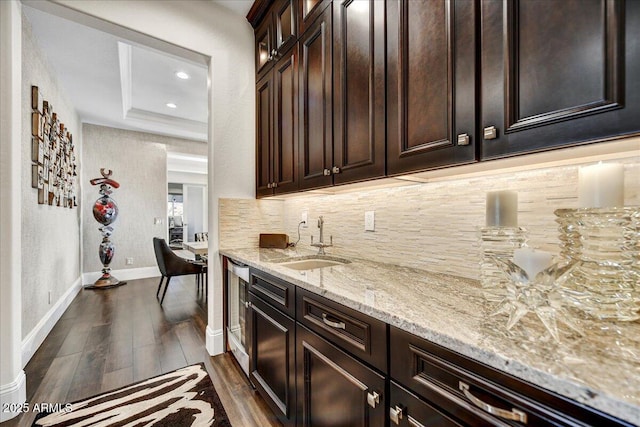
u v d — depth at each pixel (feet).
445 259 4.24
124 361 6.90
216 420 4.91
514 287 2.32
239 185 7.68
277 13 6.67
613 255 2.27
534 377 1.64
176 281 15.61
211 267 7.38
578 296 2.29
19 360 5.28
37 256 8.04
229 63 7.53
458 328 2.20
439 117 3.20
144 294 12.88
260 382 5.21
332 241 6.51
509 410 1.77
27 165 7.39
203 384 5.95
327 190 5.72
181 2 6.84
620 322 2.18
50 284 9.20
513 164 3.03
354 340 3.05
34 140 7.77
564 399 1.54
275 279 4.73
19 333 5.29
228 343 7.21
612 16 2.05
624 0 2.01
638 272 2.23
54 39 8.25
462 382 2.03
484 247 3.04
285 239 7.55
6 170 5.10
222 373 6.37
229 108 7.52
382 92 3.90
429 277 4.05
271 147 6.97
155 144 17.06
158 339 8.14
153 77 11.01
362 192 5.71
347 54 4.50
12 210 5.16
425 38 3.35
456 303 2.85
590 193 2.43
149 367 6.63
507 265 2.40
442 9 3.16
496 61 2.70
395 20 3.72
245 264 5.95
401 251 4.91
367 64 4.13
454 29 3.04
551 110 2.36
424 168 3.37
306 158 5.57
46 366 6.66
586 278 2.33
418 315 2.49
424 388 2.29
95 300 11.89
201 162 23.29
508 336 2.04
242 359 6.22
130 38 6.50
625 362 1.68
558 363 1.67
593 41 2.14
